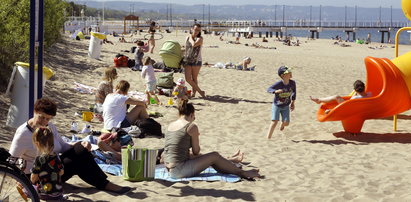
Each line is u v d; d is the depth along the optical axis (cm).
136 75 1850
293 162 837
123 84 989
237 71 2192
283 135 1077
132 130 952
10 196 577
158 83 1525
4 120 963
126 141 851
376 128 1140
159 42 4866
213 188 675
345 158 866
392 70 1034
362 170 788
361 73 2630
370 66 1130
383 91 1022
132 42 4416
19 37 1295
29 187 532
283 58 3456
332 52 5381
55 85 1412
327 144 985
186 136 707
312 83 1994
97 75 1786
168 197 638
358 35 16462
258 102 1464
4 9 1315
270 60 3112
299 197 645
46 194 594
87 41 3662
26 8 1396
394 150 933
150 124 979
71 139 927
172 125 722
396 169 798
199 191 661
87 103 1281
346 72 2623
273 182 716
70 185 667
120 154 779
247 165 812
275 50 5078
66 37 3606
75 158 641
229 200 632
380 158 866
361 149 943
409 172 772
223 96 1545
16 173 527
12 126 920
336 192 670
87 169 643
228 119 1220
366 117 1061
